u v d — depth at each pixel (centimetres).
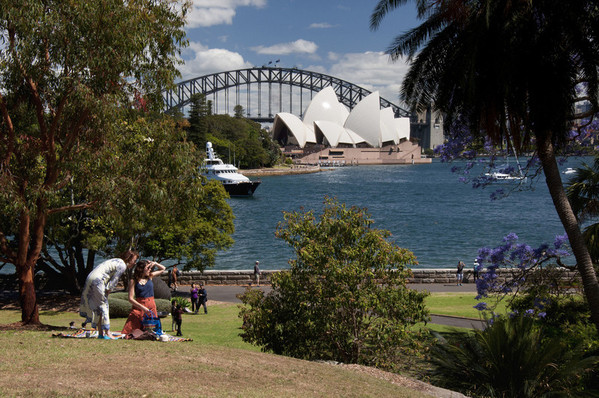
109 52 1486
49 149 1578
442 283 3634
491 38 1125
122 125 1864
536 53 1095
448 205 10462
